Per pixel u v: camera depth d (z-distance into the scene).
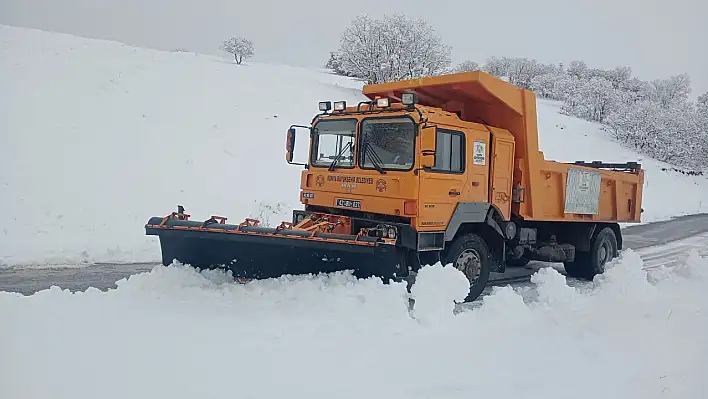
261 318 5.77
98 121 17.30
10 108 16.47
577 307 6.96
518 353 5.20
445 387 4.32
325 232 7.23
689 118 40.81
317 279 6.69
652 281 9.09
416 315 6.04
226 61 32.94
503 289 6.76
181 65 25.92
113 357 4.46
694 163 38.88
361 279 6.56
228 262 7.45
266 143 19.56
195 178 15.77
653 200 28.58
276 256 7.07
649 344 5.61
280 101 24.17
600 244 10.99
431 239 7.29
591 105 43.38
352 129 7.87
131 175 14.88
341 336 5.36
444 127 7.52
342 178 7.83
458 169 7.77
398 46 28.84
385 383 4.32
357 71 29.98
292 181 17.48
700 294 7.92
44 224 11.74
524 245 9.79
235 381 4.16
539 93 54.38
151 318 5.61
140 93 20.48
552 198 9.70
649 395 4.41
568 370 4.85
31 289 7.72
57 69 20.42
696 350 5.52
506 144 8.65
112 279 8.65
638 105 40.56
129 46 28.31
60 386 3.90
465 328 5.93
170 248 7.71
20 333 4.86
